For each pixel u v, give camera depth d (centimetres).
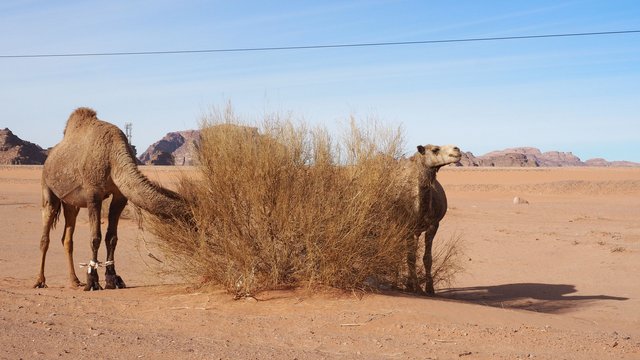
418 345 788
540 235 2434
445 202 1291
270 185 1026
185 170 1109
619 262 1827
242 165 1038
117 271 1557
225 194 1027
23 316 924
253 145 1057
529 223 2927
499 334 843
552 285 1489
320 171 1058
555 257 1925
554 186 5859
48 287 1249
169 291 1100
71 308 986
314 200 1023
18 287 1239
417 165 1179
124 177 1105
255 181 1021
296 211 1012
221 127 1082
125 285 1220
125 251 1912
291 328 860
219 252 1046
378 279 1095
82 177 1155
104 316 937
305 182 1055
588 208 3891
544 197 5088
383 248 1055
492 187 6028
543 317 998
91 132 1163
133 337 796
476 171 10875
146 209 1086
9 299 1038
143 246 1994
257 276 1039
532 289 1435
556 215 3378
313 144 1083
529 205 4138
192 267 1062
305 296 1003
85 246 2025
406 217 1153
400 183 1145
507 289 1430
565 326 941
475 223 2895
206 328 862
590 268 1736
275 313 933
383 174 1082
